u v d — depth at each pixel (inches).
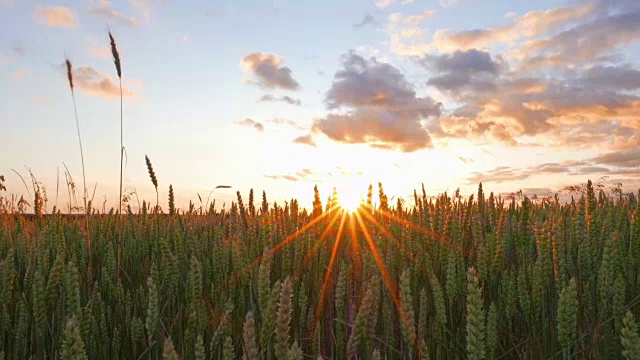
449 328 106.6
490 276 113.5
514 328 114.9
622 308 93.4
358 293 108.2
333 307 123.6
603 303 97.3
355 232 133.3
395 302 98.1
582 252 111.7
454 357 100.6
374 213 139.6
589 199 124.0
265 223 147.4
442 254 119.7
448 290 102.4
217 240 155.6
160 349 96.5
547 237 109.2
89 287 126.3
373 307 85.4
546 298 112.1
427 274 115.8
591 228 124.7
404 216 138.9
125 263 164.9
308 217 160.6
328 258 133.5
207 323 105.6
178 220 194.4
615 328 94.3
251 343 70.2
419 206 145.8
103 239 173.8
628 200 160.9
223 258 126.6
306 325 111.0
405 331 85.6
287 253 130.8
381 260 101.7
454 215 132.5
